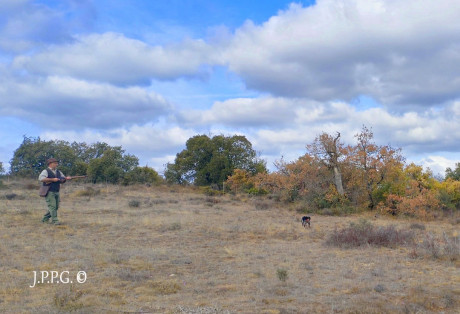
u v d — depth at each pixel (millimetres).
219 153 46062
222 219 20750
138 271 10656
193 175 47406
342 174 28719
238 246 14297
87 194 29094
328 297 8805
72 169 44625
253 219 21594
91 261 11531
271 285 9547
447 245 13438
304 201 27656
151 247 13773
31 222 17031
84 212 20719
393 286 9641
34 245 13305
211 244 14516
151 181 43750
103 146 55719
